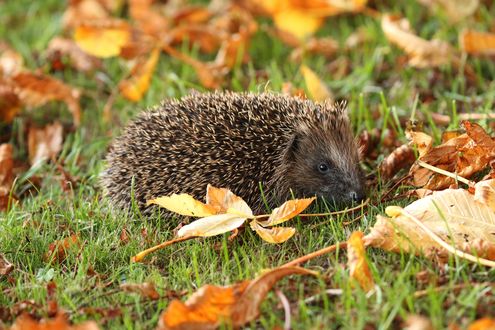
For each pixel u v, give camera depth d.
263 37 8.89
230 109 5.84
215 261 4.95
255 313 4.15
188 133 5.76
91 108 8.10
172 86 8.06
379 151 6.50
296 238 5.16
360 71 7.81
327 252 4.74
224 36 8.59
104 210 5.91
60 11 9.99
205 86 7.76
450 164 5.64
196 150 5.71
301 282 4.53
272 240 4.93
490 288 4.20
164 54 8.66
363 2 8.74
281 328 3.97
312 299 4.29
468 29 7.88
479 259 4.40
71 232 5.53
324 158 5.88
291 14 8.79
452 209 4.81
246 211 5.13
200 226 4.99
